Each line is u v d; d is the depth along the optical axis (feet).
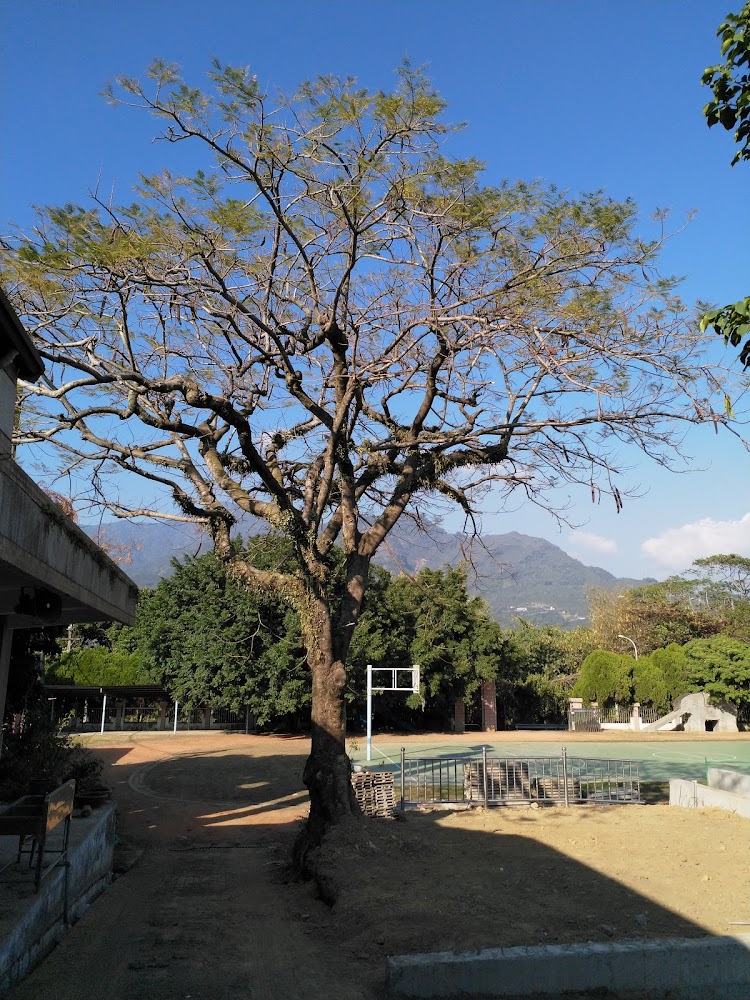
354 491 41.45
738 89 20.75
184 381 33.01
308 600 38.19
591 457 38.04
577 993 18.40
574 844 33.58
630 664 153.69
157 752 100.78
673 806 46.39
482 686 145.48
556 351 34.19
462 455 42.27
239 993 18.60
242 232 35.42
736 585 237.04
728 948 19.13
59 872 24.95
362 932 22.52
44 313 36.83
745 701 149.48
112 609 38.27
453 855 31.30
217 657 114.01
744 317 18.97
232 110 32.40
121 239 33.30
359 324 39.14
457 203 36.01
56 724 57.77
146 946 23.07
